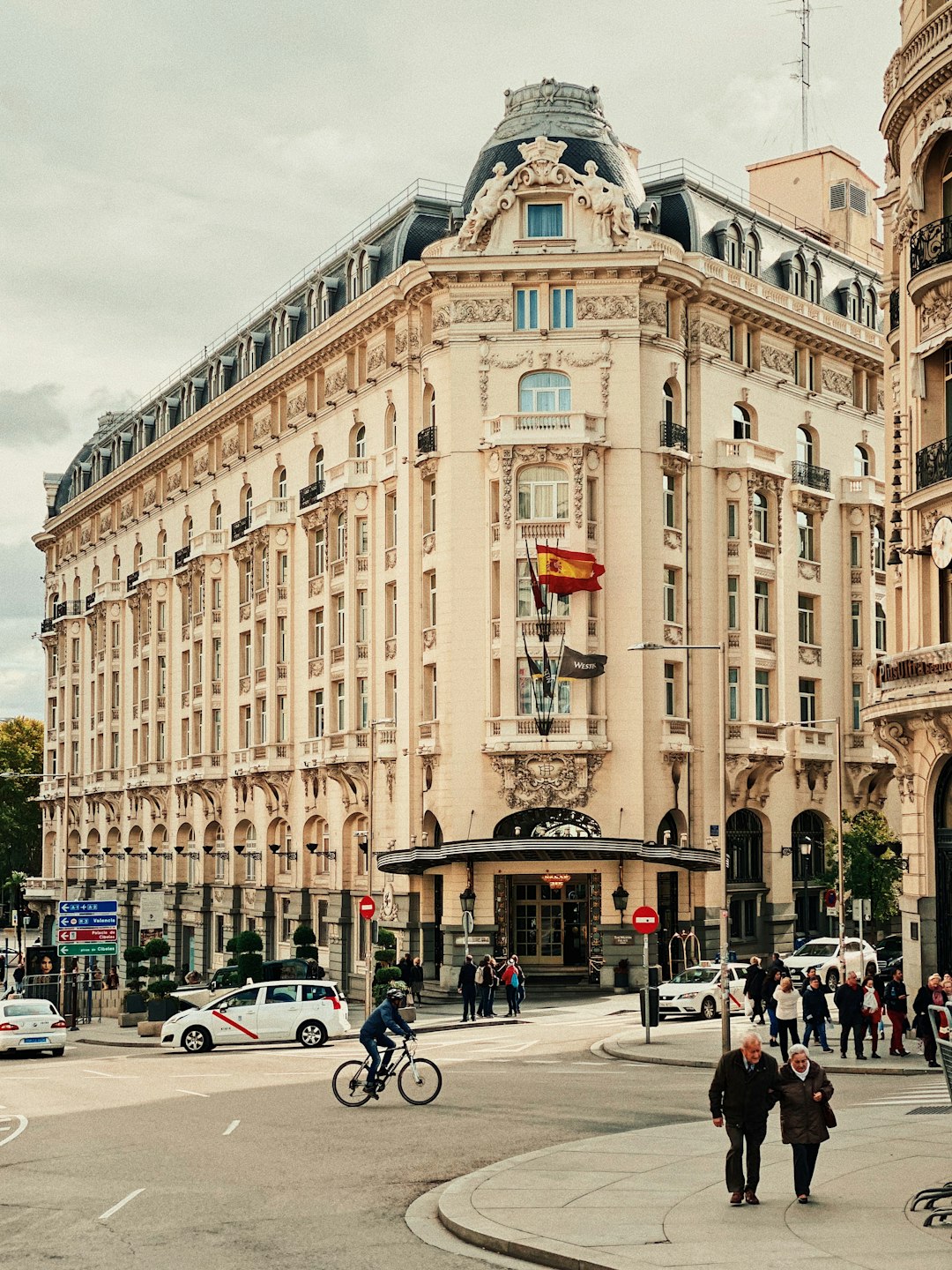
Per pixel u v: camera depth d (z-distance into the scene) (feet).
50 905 363.56
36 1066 125.08
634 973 182.50
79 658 350.02
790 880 209.26
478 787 186.29
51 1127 80.69
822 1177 59.82
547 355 191.01
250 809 250.16
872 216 258.16
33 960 237.04
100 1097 95.40
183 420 289.33
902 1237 48.96
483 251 191.62
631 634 187.52
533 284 191.72
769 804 206.59
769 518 208.95
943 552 113.80
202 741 267.59
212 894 268.41
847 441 227.61
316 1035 136.15
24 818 439.22
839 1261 45.85
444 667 190.29
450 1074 104.78
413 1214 56.34
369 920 166.81
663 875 193.06
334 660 219.82
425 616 198.18
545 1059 116.67
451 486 190.70
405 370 203.00
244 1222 54.90
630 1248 48.52
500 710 185.78
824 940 175.42
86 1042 153.58
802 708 215.92
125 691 314.55
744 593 202.18
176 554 284.41
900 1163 62.18
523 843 175.11
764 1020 142.10
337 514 220.23
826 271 230.48
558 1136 73.92
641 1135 71.82
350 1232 53.42
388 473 206.90
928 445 115.75
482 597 188.65
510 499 186.39
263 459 250.16
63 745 360.48
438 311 196.44
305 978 175.73
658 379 194.08
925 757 115.55
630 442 189.67
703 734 196.03
